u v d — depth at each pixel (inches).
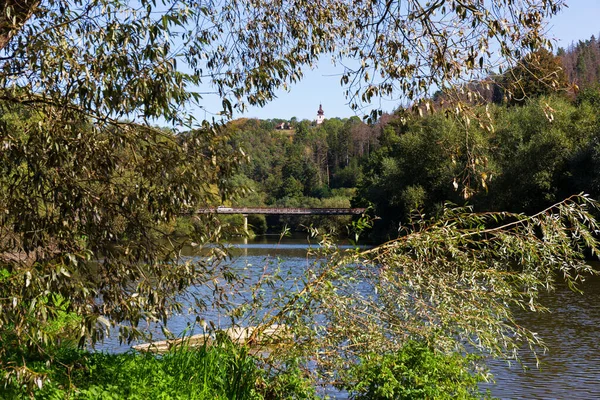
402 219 2006.6
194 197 263.7
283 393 295.3
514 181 1640.0
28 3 260.1
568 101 1924.2
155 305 256.1
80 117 263.4
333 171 5826.8
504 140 1673.2
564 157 1630.2
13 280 219.9
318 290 315.9
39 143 248.4
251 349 327.3
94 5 269.7
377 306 323.9
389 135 3125.0
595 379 476.1
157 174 260.5
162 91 249.6
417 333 310.7
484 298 318.3
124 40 249.6
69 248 261.1
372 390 280.1
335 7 382.0
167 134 271.9
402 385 277.4
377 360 290.0
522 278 318.3
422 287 318.0
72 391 247.6
